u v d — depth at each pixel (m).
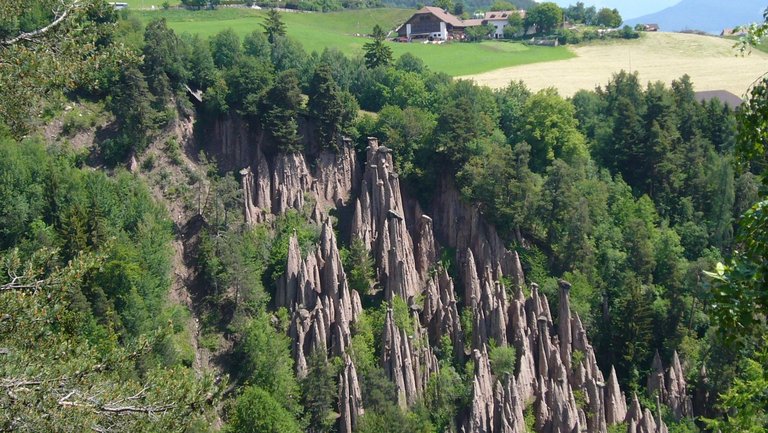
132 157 97.81
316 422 80.12
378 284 94.44
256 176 100.25
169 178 98.31
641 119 119.56
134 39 105.19
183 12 173.38
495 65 178.88
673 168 114.69
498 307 89.38
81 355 37.16
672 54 194.62
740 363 84.88
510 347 88.50
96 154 97.88
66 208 86.38
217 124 104.62
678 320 93.69
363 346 84.94
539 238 101.31
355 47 167.75
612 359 92.00
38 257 40.06
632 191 115.75
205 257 91.25
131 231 89.44
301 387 81.38
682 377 88.06
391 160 102.81
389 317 85.38
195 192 98.12
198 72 107.69
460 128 103.12
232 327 87.25
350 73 126.06
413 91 122.06
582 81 164.50
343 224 100.69
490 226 100.06
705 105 130.50
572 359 89.88
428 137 105.19
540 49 199.50
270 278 92.12
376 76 124.81
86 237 82.62
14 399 30.84
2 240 84.88
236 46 118.19
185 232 95.69
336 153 104.81
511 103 123.25
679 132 122.50
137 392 35.50
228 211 95.25
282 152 101.31
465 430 80.94
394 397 82.06
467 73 170.62
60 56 41.38
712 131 126.81
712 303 29.02
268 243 94.88
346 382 80.94
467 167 100.94
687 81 141.50
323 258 92.56
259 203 98.94
